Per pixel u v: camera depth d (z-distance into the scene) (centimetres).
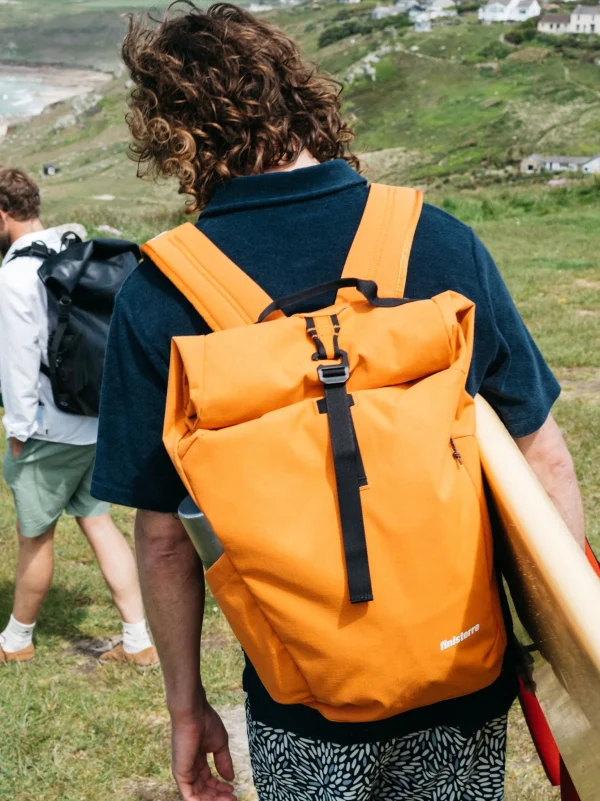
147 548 149
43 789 301
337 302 134
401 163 9700
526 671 143
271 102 142
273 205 140
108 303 344
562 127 10262
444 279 138
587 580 116
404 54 13425
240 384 125
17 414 346
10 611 430
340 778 136
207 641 386
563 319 931
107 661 378
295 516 122
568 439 577
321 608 122
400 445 122
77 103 15788
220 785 166
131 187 10338
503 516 128
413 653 122
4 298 339
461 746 140
